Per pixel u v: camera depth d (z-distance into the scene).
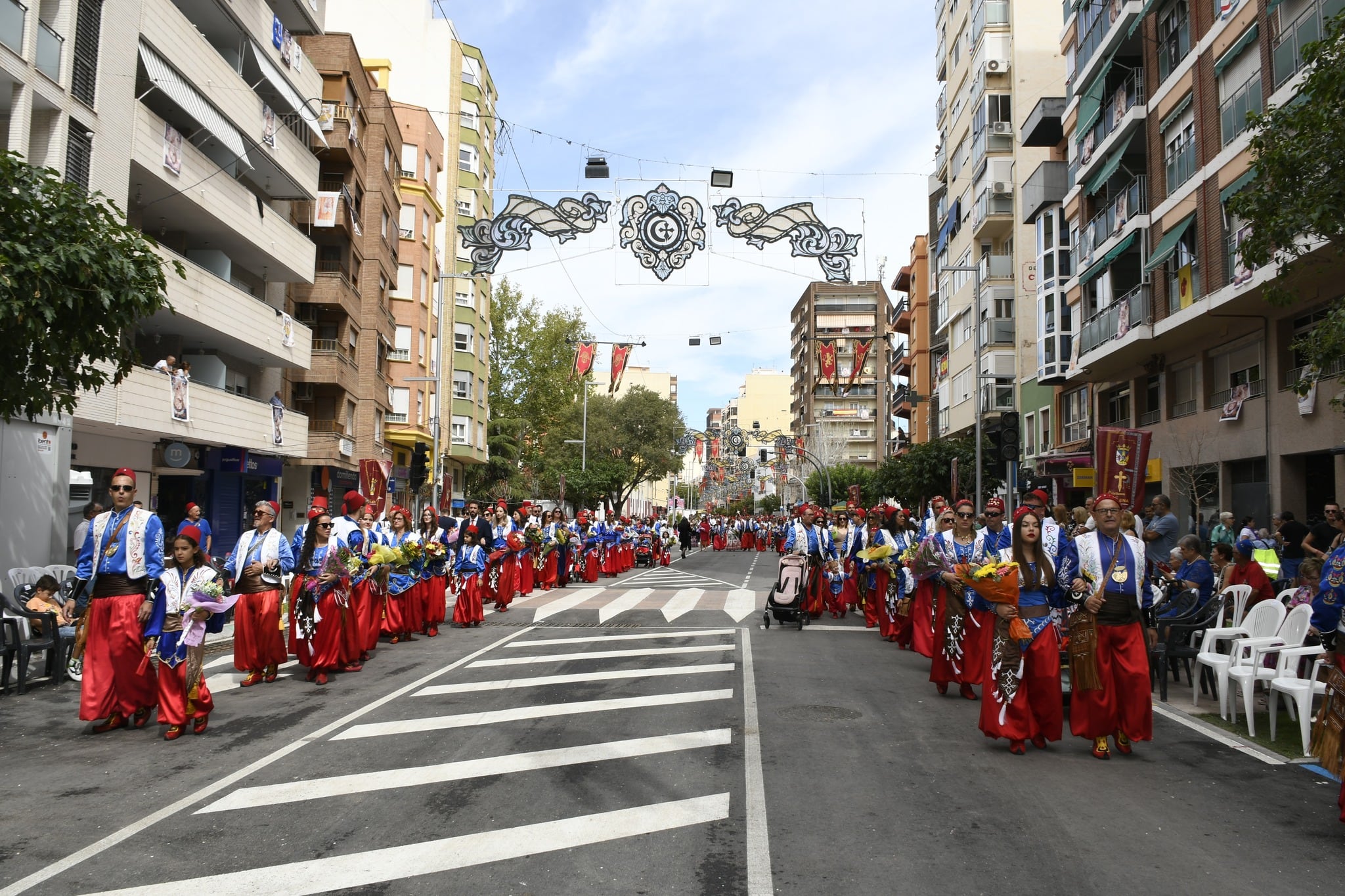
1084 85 28.62
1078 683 7.46
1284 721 8.90
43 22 16.22
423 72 46.72
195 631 7.96
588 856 5.16
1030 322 37.41
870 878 4.86
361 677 10.77
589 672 11.15
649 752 7.40
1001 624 7.55
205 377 25.16
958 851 5.24
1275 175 10.55
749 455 142.12
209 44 22.00
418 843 5.36
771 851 5.23
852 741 7.80
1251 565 11.08
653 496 127.44
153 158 19.67
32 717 8.83
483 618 16.61
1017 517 7.53
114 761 7.19
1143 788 6.53
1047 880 4.84
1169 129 23.34
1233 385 21.91
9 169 9.11
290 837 5.46
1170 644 9.80
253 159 25.53
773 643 13.79
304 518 32.50
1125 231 24.78
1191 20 21.80
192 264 21.88
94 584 8.29
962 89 43.91
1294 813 6.00
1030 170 37.62
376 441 36.25
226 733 8.12
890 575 14.02
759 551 57.62
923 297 55.75
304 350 28.78
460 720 8.52
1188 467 22.89
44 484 15.91
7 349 9.16
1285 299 11.70
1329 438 18.00
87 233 9.45
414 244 41.53
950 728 8.38
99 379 10.35
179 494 25.47
